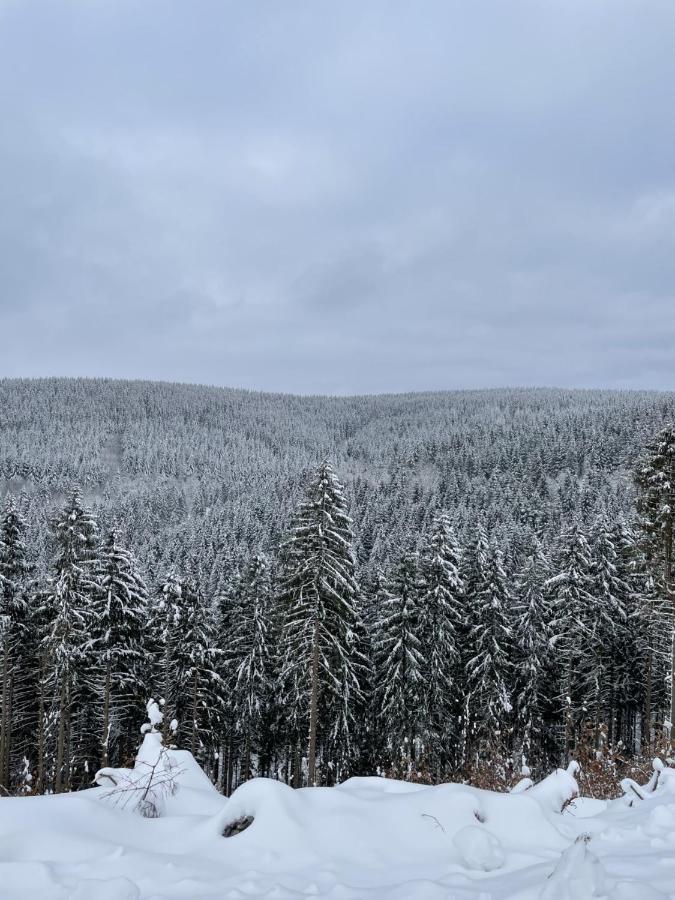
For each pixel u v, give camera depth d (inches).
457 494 5162.4
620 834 185.8
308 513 950.4
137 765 240.1
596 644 1186.6
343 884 146.7
